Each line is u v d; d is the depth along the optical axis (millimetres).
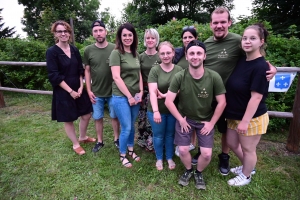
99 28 2309
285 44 3023
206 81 1721
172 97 1811
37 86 5641
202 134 1849
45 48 5559
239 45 1834
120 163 2418
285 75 2367
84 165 2398
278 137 2947
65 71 2312
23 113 4188
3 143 2957
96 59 2408
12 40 5871
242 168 2039
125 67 2145
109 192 1990
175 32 3531
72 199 1921
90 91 2551
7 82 5645
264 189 1965
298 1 7047
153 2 16406
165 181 2115
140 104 2543
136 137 3084
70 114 2406
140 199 1906
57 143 2916
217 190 1977
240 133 1754
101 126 2707
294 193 1913
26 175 2246
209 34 3320
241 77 1694
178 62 2221
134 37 2172
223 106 1754
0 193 2002
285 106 2799
